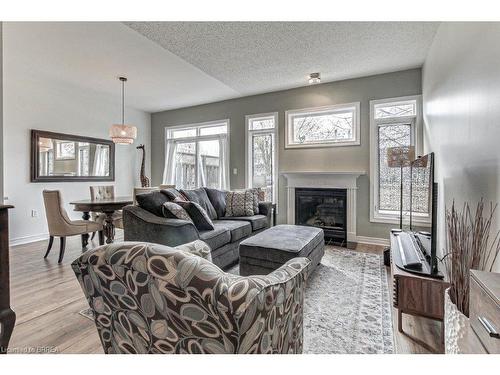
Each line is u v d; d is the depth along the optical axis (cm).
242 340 83
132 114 634
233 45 324
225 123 578
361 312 212
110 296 98
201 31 293
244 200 417
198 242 151
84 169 527
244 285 86
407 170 404
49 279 278
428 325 194
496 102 143
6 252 149
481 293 90
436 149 299
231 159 570
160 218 290
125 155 618
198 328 84
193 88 499
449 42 240
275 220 479
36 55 362
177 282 80
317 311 214
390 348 169
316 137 485
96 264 94
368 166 436
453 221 172
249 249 259
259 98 532
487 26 155
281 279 111
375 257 357
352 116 455
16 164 428
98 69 412
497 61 142
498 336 78
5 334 148
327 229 458
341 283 269
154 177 680
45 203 340
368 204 438
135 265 85
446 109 252
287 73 416
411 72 402
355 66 391
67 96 497
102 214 414
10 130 421
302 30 291
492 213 149
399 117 413
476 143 173
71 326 192
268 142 533
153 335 92
